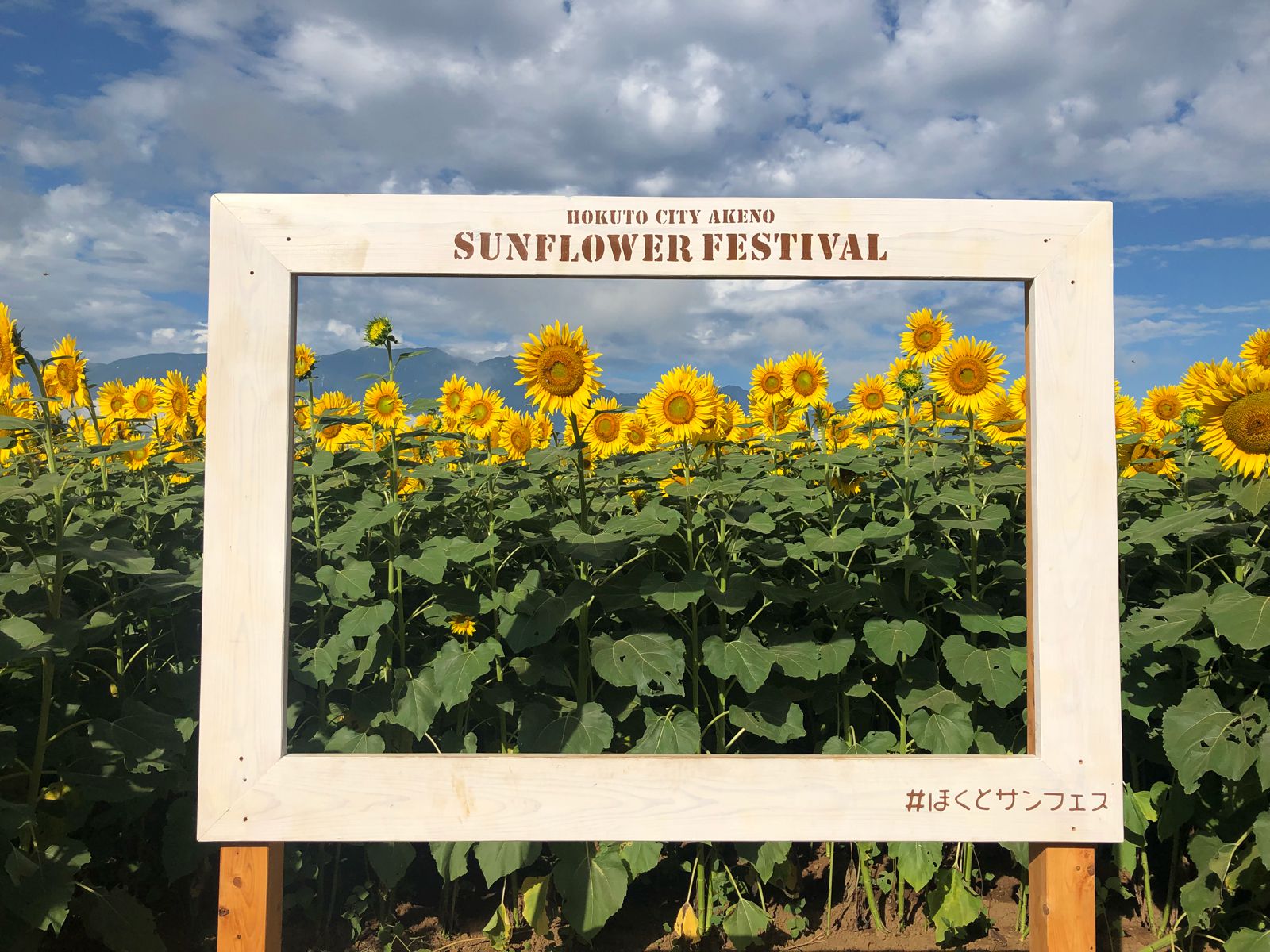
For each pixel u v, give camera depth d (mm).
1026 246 2621
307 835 2506
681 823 2541
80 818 3025
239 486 2543
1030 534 2650
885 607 3354
